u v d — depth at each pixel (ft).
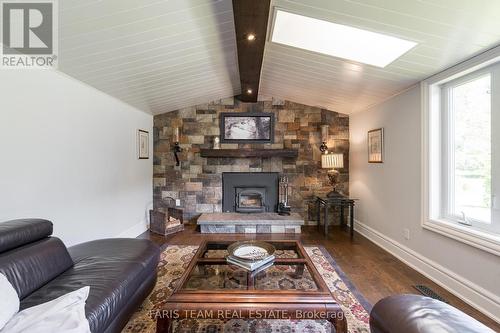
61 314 3.63
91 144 9.17
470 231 6.75
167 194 15.03
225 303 4.51
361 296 7.00
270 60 9.72
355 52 8.05
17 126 6.33
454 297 7.04
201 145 15.01
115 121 10.85
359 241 11.91
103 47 7.03
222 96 14.53
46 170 7.16
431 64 7.49
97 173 9.53
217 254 7.12
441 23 5.62
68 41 6.45
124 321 5.27
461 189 7.71
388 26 6.09
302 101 14.49
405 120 9.69
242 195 15.10
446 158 8.18
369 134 12.43
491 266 6.21
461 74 7.38
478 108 7.13
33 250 4.97
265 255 6.07
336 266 9.02
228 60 9.83
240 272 5.86
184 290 4.83
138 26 6.46
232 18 6.95
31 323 3.40
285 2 6.10
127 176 11.94
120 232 11.29
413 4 5.20
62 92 7.77
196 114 14.97
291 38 8.09
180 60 8.96
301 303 4.51
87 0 5.22
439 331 3.00
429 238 8.31
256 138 14.97
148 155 14.34
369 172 12.50
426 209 8.44
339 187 14.97
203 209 15.03
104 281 4.97
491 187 6.66
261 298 4.60
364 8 5.65
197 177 15.03
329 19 6.32
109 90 9.85
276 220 13.07
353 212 13.74
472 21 5.40
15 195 6.27
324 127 14.52
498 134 6.46
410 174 9.32
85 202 8.83
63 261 5.44
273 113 14.92
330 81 10.69
